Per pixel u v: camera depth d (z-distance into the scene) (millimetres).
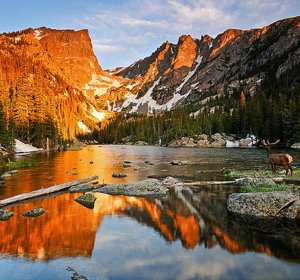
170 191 25234
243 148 94750
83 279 9984
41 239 13930
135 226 15805
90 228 15523
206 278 9992
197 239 13734
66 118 166625
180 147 118688
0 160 50625
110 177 34344
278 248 12555
